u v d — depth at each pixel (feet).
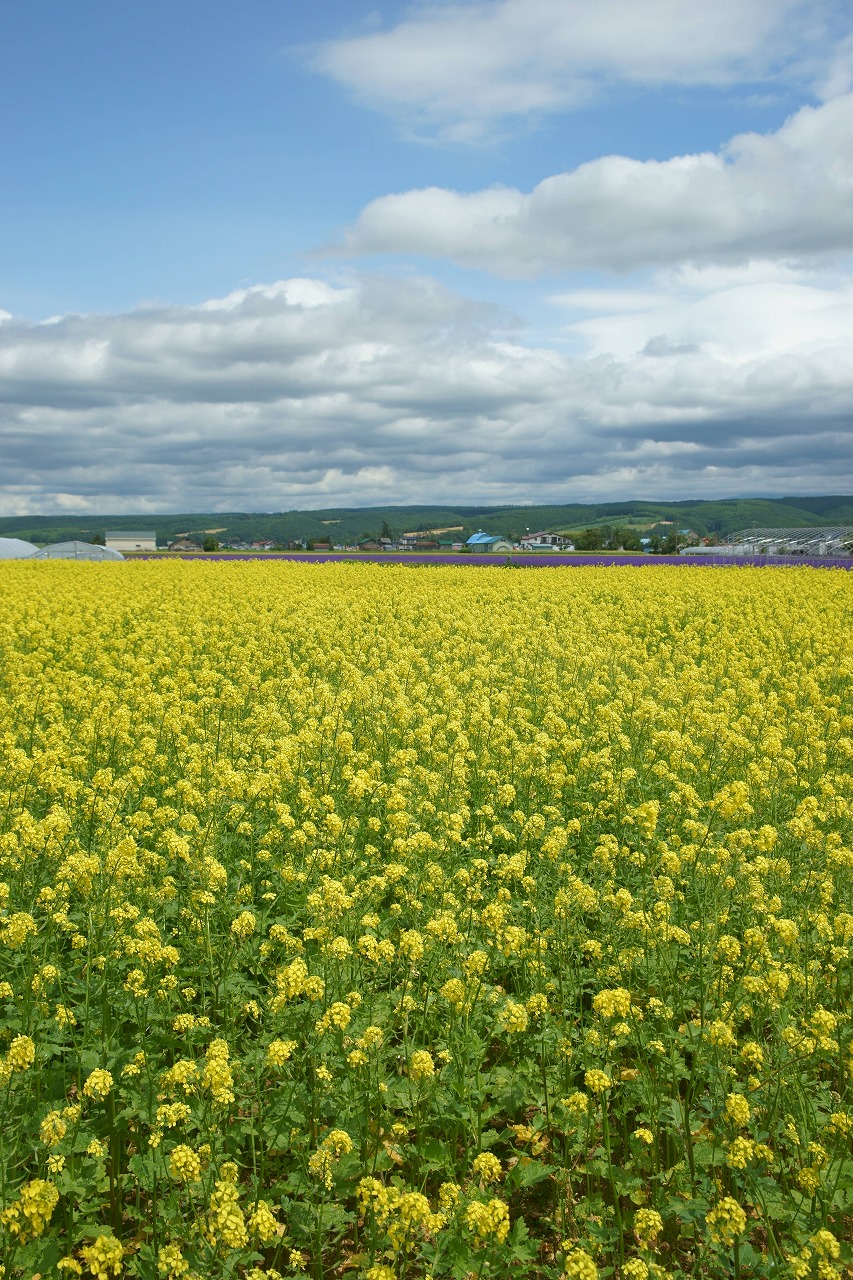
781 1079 18.56
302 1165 17.28
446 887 26.20
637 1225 15.05
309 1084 19.40
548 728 44.62
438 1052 19.66
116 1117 17.53
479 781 38.34
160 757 37.01
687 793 32.48
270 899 27.35
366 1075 18.53
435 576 137.49
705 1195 16.92
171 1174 16.10
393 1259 16.06
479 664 65.26
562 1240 15.99
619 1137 18.86
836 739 45.42
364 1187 14.64
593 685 51.57
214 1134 16.96
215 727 45.01
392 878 25.46
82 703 45.75
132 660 61.98
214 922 25.29
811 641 75.87
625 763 39.34
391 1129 17.99
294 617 82.17
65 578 123.34
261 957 23.06
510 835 30.53
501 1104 19.22
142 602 95.40
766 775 35.47
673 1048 20.20
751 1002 21.36
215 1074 16.16
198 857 25.90
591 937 25.11
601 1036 19.52
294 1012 20.71
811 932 24.27
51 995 22.21
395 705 45.29
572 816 34.86
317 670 63.67
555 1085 19.94
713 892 26.32
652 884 26.73
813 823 29.99
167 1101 18.38
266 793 32.19
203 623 81.25
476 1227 14.15
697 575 134.72
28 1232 13.78
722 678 61.21
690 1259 16.44
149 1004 21.01
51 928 23.18
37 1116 17.52
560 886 27.71
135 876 25.43
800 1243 15.64
